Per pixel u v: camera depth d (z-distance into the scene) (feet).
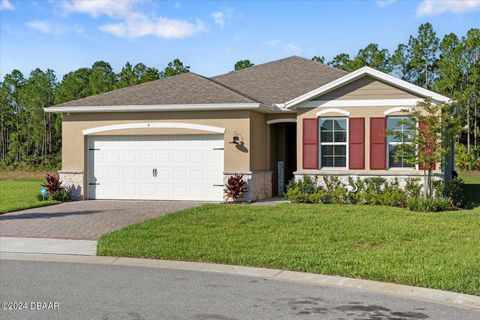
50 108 67.15
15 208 57.06
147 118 65.98
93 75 194.08
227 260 32.99
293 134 78.95
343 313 22.76
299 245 36.58
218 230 42.42
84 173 67.62
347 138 62.64
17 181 130.21
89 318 21.79
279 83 77.92
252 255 33.71
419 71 180.14
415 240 38.27
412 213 51.52
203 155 64.75
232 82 80.48
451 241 37.86
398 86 60.80
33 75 216.33
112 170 67.31
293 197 62.03
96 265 32.96
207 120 64.34
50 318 21.76
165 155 65.87
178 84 70.59
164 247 36.42
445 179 67.92
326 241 37.96
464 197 66.49
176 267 32.22
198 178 64.85
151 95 67.87
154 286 27.43
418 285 27.27
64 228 45.57
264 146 69.41
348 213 51.13
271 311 22.98
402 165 61.41
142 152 66.49
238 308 23.39
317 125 63.62
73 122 68.18
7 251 37.27
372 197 59.26
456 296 25.44
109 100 67.77
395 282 28.02
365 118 62.13
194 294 25.82
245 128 63.21
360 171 61.98
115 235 40.91
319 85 75.61
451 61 154.71
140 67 193.36
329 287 27.40
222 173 63.98
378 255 33.35
